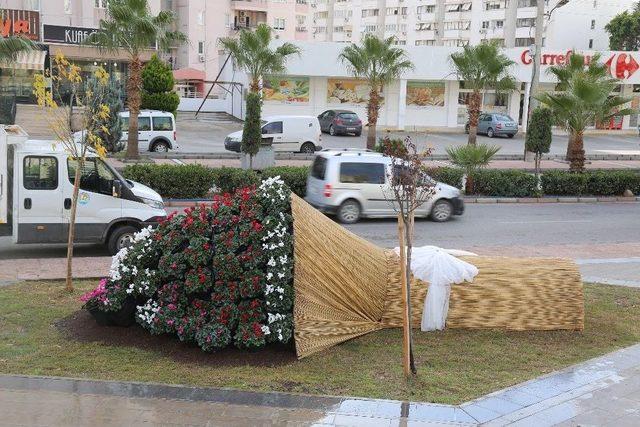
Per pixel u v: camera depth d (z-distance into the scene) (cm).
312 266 839
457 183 2322
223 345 774
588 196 2425
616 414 648
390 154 726
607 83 2500
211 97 5194
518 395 687
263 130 3178
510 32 8369
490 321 912
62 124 1148
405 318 727
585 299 1088
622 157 3572
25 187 1252
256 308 789
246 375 728
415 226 1784
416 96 4678
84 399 650
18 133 1296
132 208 1308
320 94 4494
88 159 1273
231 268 788
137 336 834
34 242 1268
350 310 872
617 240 1681
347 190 1773
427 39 9988
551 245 1582
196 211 853
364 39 3116
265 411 633
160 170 1989
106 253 1355
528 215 2023
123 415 618
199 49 5959
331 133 4100
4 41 2373
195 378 714
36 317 893
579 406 665
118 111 2786
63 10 4747
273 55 3034
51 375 712
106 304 830
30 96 3956
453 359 802
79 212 1278
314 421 614
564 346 863
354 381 721
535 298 919
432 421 620
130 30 2545
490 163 3112
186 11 5822
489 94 4784
